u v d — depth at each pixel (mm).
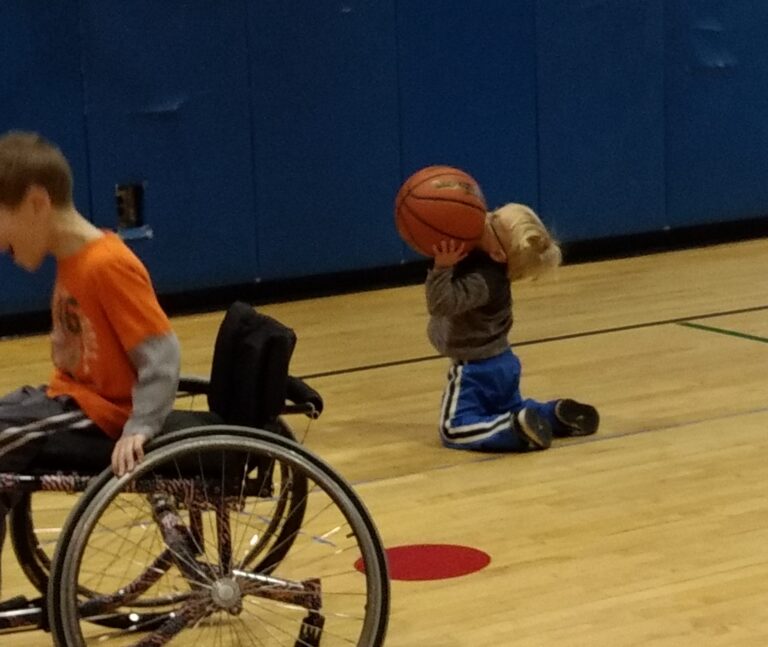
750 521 3273
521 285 6477
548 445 3932
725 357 4934
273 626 2748
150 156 6074
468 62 6621
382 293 6508
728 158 7332
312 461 2357
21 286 5887
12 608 2504
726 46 7203
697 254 7121
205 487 2359
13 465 2336
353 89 6410
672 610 2771
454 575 3008
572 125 6898
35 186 2334
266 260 6375
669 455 3824
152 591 2889
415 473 3777
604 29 6895
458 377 4031
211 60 6129
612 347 5172
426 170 3881
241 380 2461
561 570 3014
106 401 2410
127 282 2340
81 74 5895
